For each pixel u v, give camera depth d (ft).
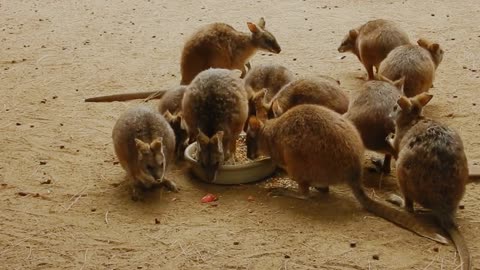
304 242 11.30
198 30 15.56
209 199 12.14
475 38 17.57
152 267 11.04
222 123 12.59
